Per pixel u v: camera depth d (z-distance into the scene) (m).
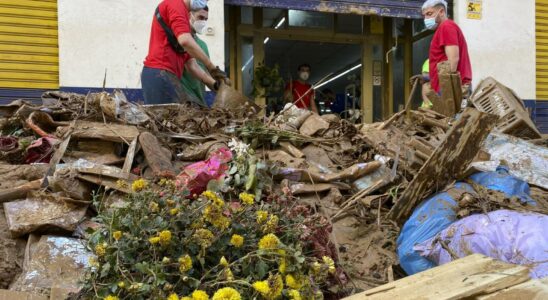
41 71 6.02
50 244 2.22
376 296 1.68
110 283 1.63
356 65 9.58
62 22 5.82
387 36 8.59
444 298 1.56
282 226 2.00
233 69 7.83
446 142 2.48
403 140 3.66
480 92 4.59
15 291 1.92
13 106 3.70
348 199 2.91
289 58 10.78
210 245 1.78
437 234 2.29
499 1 7.49
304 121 3.79
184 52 4.46
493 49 7.48
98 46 5.93
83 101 3.52
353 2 7.07
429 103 5.05
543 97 7.96
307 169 3.04
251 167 2.53
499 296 1.56
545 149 3.48
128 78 6.04
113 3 5.96
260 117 3.99
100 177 2.58
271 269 1.78
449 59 4.75
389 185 3.04
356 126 4.04
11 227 2.28
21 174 2.82
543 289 1.59
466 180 2.70
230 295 1.50
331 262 1.92
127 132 3.04
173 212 1.80
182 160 3.12
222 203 1.89
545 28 7.93
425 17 5.25
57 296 1.87
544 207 2.60
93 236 1.81
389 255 2.51
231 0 6.41
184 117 3.64
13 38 5.92
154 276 1.59
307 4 6.84
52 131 3.41
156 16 4.29
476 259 1.87
